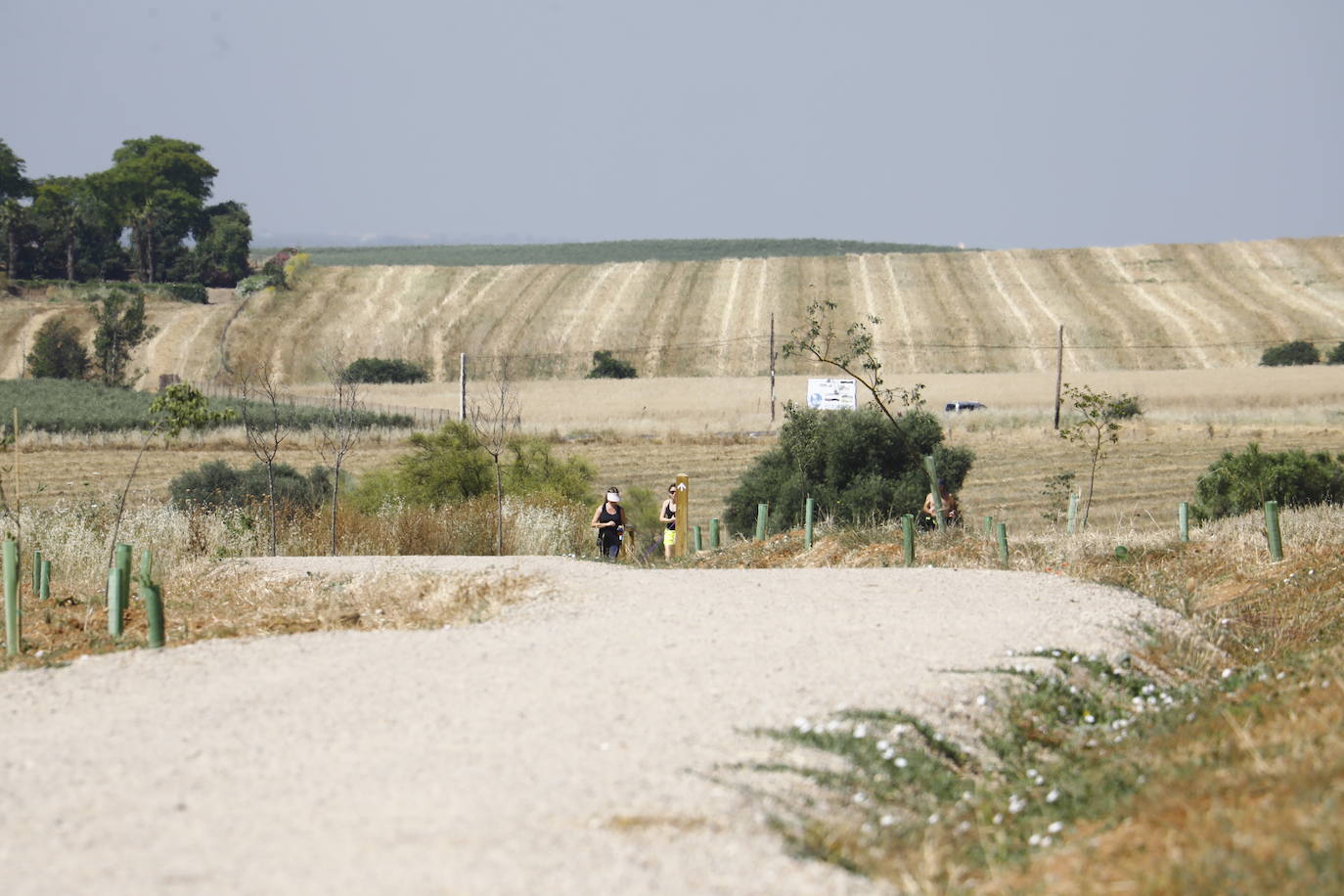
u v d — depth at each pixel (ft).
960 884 69.10
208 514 285.23
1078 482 502.79
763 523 269.03
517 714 95.76
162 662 122.52
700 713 94.22
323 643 129.49
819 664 109.60
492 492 356.38
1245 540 190.80
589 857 67.21
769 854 68.85
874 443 345.31
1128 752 92.32
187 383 212.84
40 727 98.48
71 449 600.39
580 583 163.12
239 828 72.64
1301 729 86.94
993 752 93.25
